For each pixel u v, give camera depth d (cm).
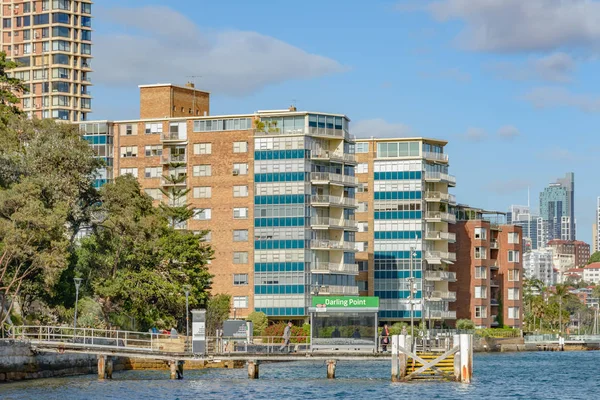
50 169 11700
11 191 10388
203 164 19025
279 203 18538
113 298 12525
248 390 8894
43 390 8500
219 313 15650
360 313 9844
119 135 19750
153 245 12650
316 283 18438
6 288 10150
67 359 9994
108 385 9025
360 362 14375
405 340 9475
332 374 9969
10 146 11544
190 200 19025
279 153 18612
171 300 13038
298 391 8850
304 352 9706
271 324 18425
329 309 9862
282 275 18412
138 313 12875
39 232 10094
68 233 12394
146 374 10488
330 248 18612
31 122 12119
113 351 9656
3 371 9156
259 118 18875
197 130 19138
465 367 9338
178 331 14188
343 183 18912
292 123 18812
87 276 12269
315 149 18762
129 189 12538
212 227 18838
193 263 14525
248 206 18662
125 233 12188
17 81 13825
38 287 11350
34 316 11400
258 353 9781
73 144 12056
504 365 14862
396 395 8575
